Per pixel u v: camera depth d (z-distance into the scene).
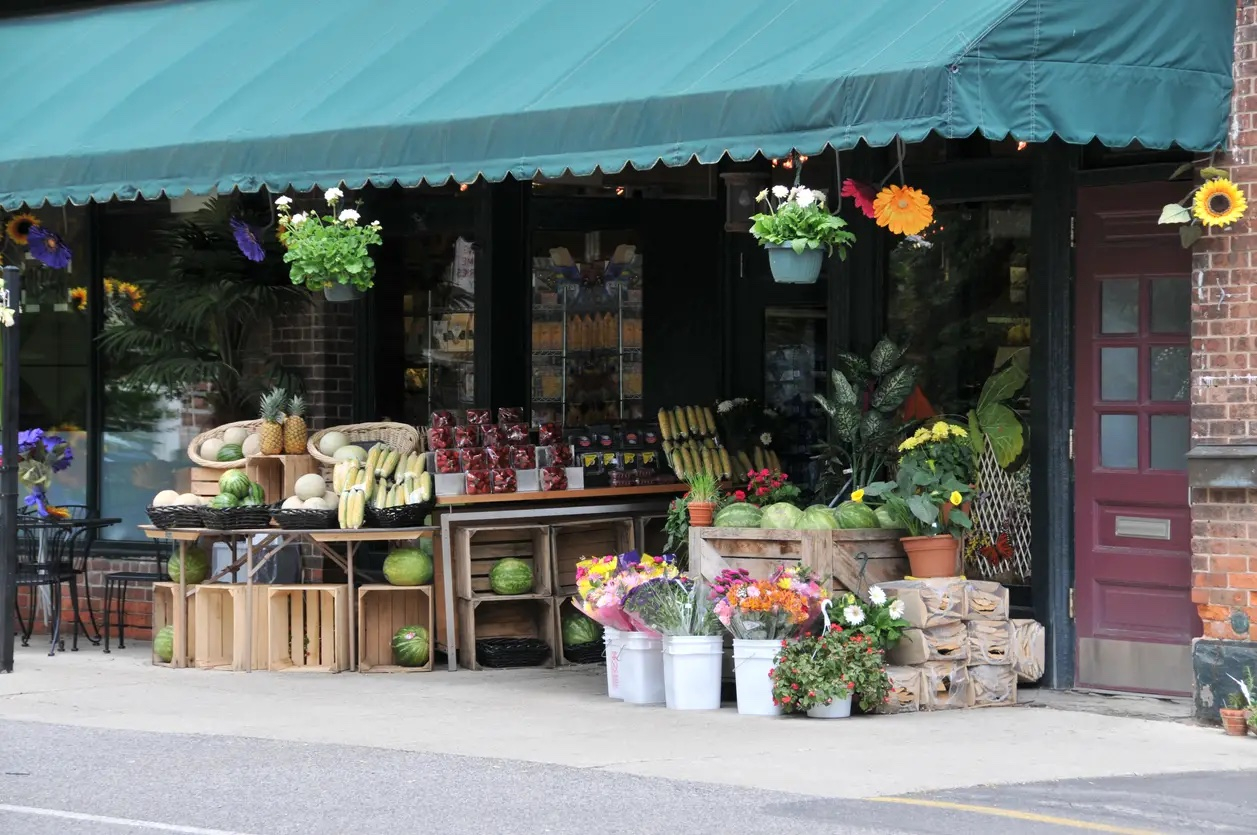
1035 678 11.12
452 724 10.38
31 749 9.64
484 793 8.42
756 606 10.44
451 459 12.82
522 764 9.12
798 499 12.32
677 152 9.98
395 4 12.74
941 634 10.79
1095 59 9.52
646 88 10.25
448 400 14.23
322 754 9.45
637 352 14.32
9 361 12.56
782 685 10.42
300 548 13.39
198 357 14.74
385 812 8.05
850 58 9.59
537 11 11.80
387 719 10.58
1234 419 10.21
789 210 10.17
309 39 12.77
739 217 13.55
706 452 13.39
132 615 14.85
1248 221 10.15
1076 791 8.45
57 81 13.79
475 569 12.94
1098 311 11.14
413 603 12.84
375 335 14.44
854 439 11.91
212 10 13.88
